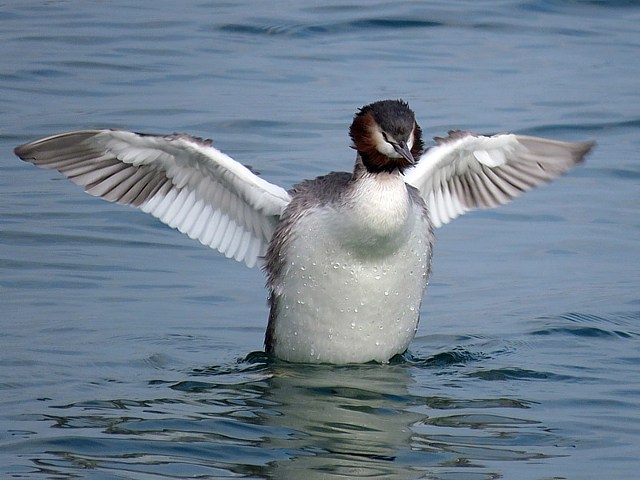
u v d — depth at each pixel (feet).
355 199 37.93
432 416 35.19
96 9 87.40
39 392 36.81
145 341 42.14
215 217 41.42
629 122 67.10
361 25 84.12
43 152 38.93
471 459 31.78
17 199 55.83
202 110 67.00
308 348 40.11
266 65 75.82
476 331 44.06
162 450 31.99
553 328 44.09
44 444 32.30
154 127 63.72
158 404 35.83
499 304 46.85
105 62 75.00
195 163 40.19
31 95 68.69
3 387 37.19
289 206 39.65
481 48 80.59
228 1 89.86
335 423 34.45
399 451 32.22
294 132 63.98
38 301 45.32
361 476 30.37
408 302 39.60
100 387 37.45
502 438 33.35
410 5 88.33
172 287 47.60
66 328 42.91
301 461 31.37
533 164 43.14
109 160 39.91
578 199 58.59
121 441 32.60
